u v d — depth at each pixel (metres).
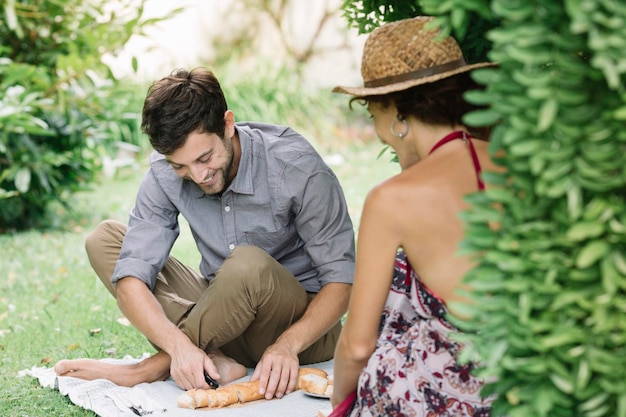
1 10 7.11
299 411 3.21
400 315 2.65
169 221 3.64
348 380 2.52
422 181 2.27
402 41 2.35
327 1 12.47
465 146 2.31
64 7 7.28
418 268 2.33
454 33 2.94
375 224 2.29
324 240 3.47
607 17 1.64
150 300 3.50
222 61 12.49
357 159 10.38
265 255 3.42
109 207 8.21
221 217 3.58
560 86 1.70
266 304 3.43
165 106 3.14
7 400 3.48
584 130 1.71
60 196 7.74
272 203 3.48
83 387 3.46
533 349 1.89
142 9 7.26
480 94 1.79
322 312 3.43
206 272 3.73
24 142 7.09
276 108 11.12
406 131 2.39
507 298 1.88
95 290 5.50
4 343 4.43
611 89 1.71
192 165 3.23
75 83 7.36
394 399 2.42
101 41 7.30
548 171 1.71
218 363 3.54
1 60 6.84
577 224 1.73
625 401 1.80
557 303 1.79
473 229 1.88
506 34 1.70
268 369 3.37
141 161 9.70
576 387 1.83
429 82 2.31
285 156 3.47
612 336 1.80
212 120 3.21
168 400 3.38
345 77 12.30
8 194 6.80
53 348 4.33
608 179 1.71
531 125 1.72
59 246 6.80
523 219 1.82
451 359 2.39
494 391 1.99
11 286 5.63
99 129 7.48
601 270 1.77
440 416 2.40
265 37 12.71
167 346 3.42
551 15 1.70
